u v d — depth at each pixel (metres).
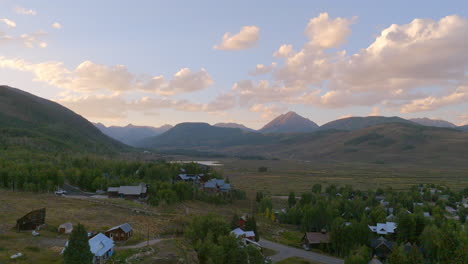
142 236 95.31
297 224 151.00
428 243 98.06
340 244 103.69
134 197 156.00
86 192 167.88
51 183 152.50
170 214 131.25
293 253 102.00
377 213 142.12
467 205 188.88
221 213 151.00
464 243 89.25
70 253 61.03
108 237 83.50
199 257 75.81
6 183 154.00
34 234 83.25
